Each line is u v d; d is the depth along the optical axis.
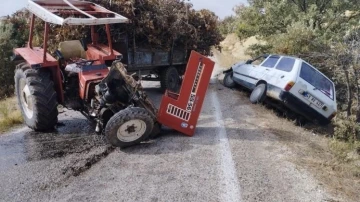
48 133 5.99
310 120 8.45
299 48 13.30
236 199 4.03
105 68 6.05
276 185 4.42
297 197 4.15
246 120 7.45
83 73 5.73
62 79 6.11
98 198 3.93
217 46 12.45
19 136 5.81
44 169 4.55
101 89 5.26
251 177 4.60
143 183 4.31
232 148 5.63
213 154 5.33
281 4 14.92
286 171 4.84
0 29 11.38
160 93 9.84
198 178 4.51
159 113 5.83
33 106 5.65
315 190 4.34
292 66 8.41
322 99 8.15
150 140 5.84
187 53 10.57
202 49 11.33
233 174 4.66
